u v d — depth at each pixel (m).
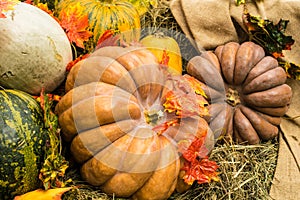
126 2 1.54
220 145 1.48
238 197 1.39
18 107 1.17
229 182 1.39
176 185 1.32
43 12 1.32
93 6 1.47
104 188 1.25
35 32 1.25
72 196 1.24
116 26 1.47
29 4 1.33
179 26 1.62
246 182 1.42
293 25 1.58
